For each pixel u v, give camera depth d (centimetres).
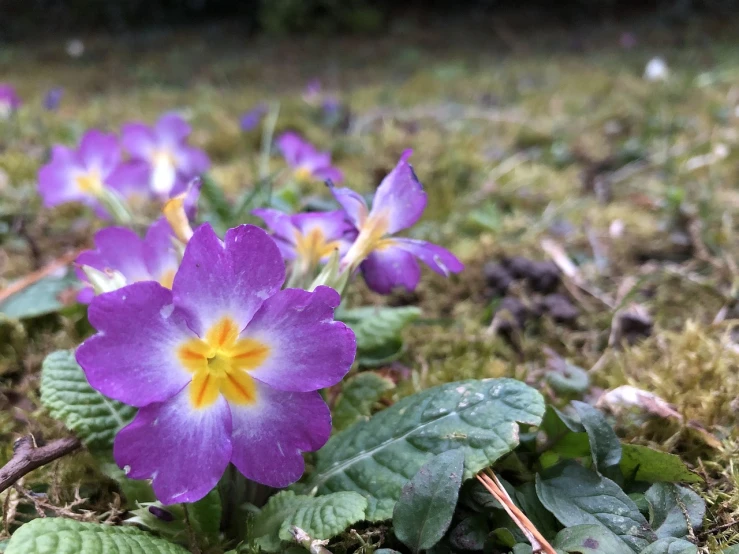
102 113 41
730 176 25
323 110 36
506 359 15
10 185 24
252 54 73
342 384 12
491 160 29
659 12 79
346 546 8
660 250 20
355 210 10
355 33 84
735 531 9
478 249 19
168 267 10
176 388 7
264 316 7
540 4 89
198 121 39
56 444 9
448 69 56
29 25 90
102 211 18
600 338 15
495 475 9
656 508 8
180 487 7
